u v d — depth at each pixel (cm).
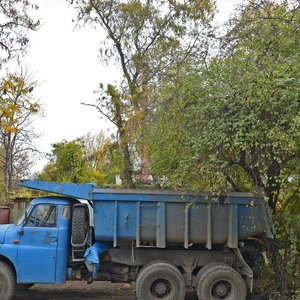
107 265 941
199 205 882
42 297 1011
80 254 921
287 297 875
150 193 885
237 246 882
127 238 891
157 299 868
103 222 891
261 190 830
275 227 874
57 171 1805
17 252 897
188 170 784
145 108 1317
